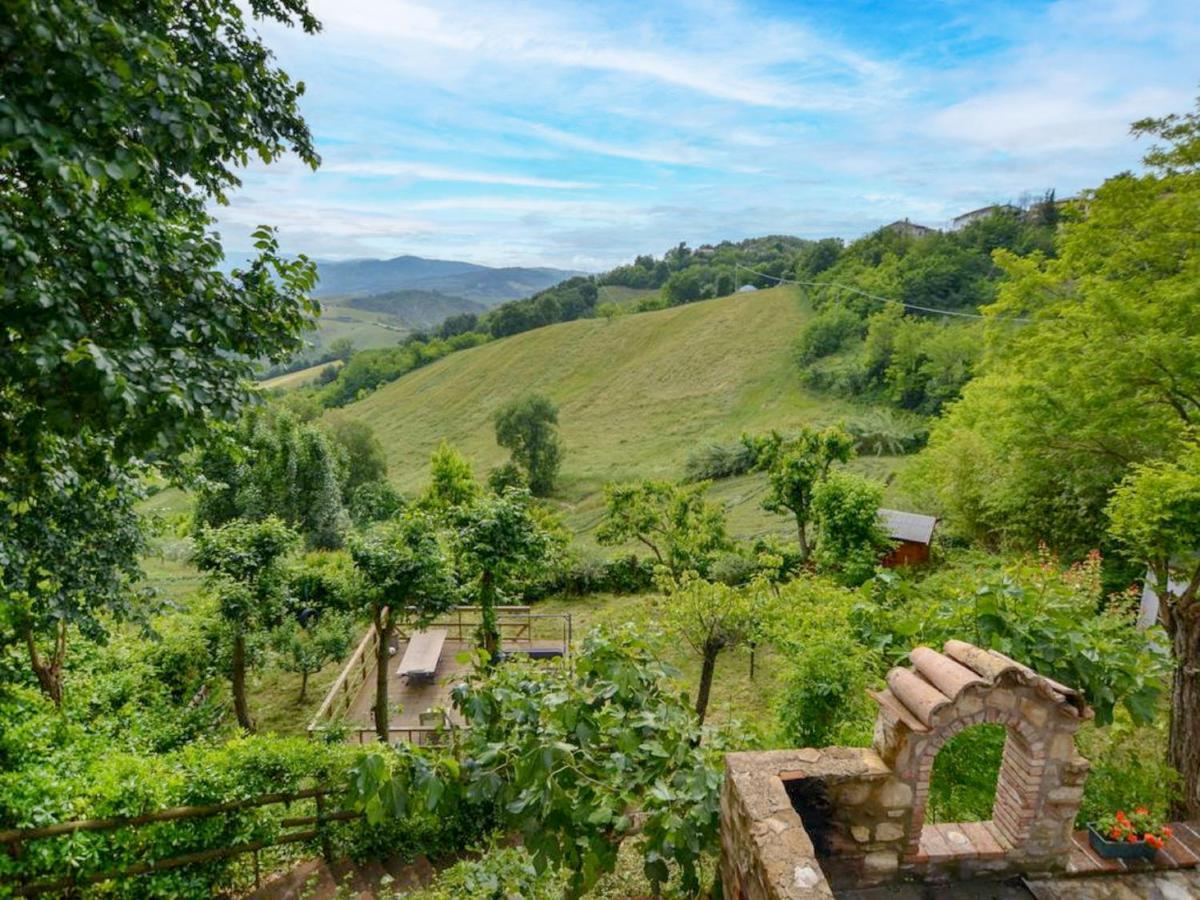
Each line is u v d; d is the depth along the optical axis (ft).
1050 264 46.52
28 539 24.16
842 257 297.74
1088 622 24.59
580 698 17.92
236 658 40.22
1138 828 18.19
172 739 35.06
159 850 21.77
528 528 43.39
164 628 44.19
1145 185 39.42
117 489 25.96
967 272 222.89
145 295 17.69
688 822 16.97
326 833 24.98
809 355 219.00
